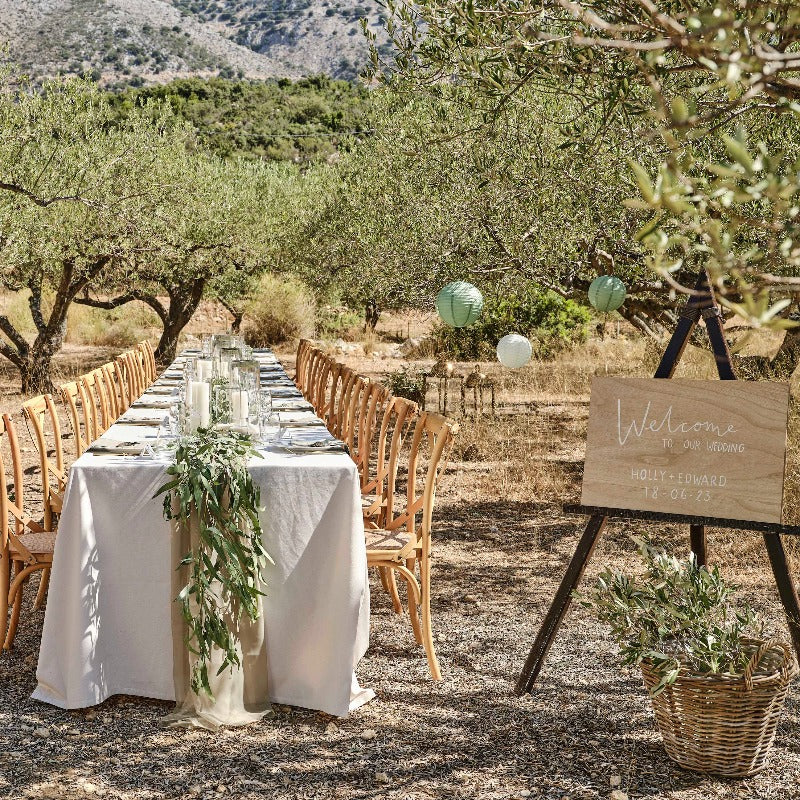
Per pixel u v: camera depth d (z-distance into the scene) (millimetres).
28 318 16672
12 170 9359
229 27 116562
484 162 5297
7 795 2473
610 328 16906
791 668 2625
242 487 2979
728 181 937
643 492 3059
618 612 2836
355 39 110812
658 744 2834
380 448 4340
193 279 14422
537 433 8562
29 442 8344
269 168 17469
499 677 3375
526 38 1974
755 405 2904
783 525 2832
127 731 2914
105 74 95125
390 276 8094
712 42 1000
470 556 5023
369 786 2553
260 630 3059
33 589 4355
